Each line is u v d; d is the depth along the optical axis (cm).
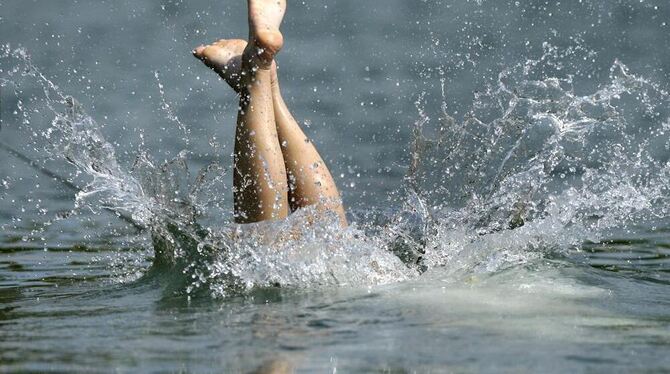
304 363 1208
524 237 1872
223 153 3316
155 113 3866
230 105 3997
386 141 3453
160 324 1438
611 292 1612
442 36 4875
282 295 1617
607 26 4791
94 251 2175
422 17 5259
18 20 5369
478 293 1590
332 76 4406
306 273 1695
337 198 1803
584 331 1363
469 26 4950
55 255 2141
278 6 1781
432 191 1992
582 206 2134
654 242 2209
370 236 1834
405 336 1333
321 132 3575
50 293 1731
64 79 4369
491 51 4534
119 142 3462
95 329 1416
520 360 1216
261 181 1742
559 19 4934
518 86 3753
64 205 2720
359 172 3064
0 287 1803
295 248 1722
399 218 1903
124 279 1845
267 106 1759
